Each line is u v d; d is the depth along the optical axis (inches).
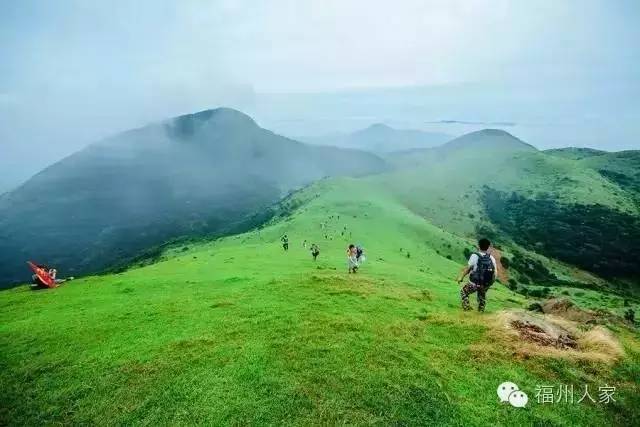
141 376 495.8
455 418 406.9
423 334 592.1
